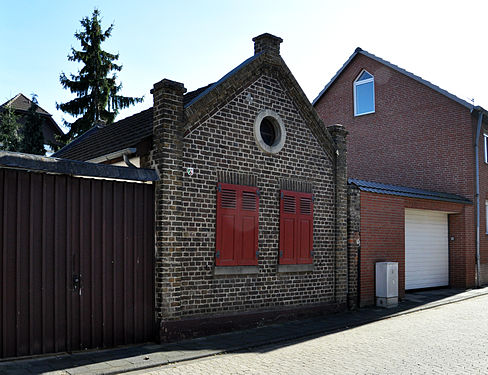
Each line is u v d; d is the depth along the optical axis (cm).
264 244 1029
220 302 937
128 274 830
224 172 962
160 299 844
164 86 862
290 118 1114
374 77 2088
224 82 964
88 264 785
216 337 896
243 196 991
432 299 1458
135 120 1202
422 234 1680
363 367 699
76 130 2798
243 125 1006
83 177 791
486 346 838
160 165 859
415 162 1931
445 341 880
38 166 723
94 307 787
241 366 703
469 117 1798
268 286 1031
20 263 717
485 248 1880
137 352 773
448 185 1839
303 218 1120
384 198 1376
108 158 963
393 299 1301
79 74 2845
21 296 715
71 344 759
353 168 2123
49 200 752
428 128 1905
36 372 650
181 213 880
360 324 1066
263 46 1077
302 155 1137
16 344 707
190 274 889
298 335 923
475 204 1803
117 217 825
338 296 1194
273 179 1062
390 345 848
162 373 667
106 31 2877
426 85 1902
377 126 2061
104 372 655
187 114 899
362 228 1292
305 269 1113
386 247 1370
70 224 770
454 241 1789
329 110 2239
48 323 739
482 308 1301
